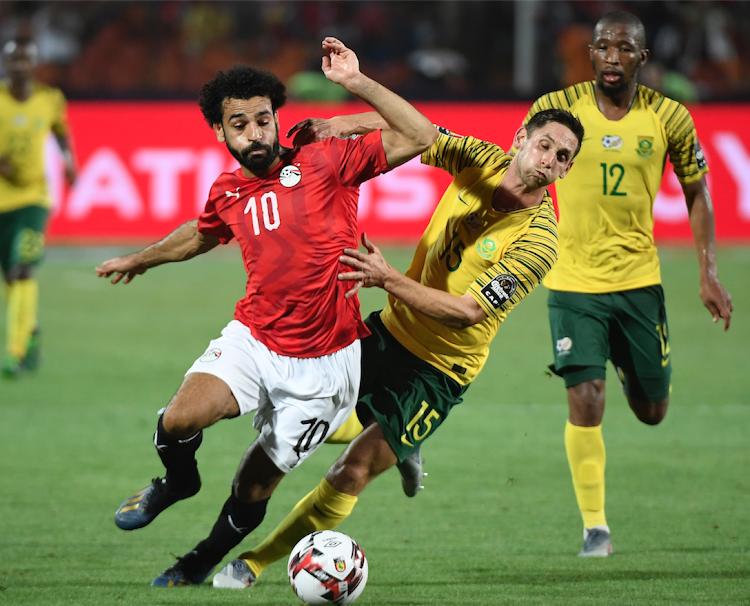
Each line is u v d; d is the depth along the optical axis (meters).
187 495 14.38
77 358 33.53
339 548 13.30
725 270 46.69
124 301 43.59
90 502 19.41
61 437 24.52
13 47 31.53
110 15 70.06
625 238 18.02
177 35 69.81
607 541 16.47
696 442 24.30
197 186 51.47
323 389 13.86
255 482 14.18
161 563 15.73
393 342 15.43
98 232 51.62
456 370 15.41
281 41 69.12
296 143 14.55
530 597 13.77
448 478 21.48
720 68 65.50
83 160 51.69
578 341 17.61
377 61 67.88
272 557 14.87
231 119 13.27
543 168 14.32
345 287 13.96
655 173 18.09
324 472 22.22
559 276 18.14
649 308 18.05
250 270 13.90
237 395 13.55
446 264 15.25
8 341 33.09
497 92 51.75
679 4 65.88
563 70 64.31
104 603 13.40
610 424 26.25
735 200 51.00
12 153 31.31
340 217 13.76
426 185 51.12
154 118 51.56
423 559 16.05
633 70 17.78
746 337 36.56
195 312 41.34
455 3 68.12
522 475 21.73
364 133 14.63
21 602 13.41
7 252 31.67
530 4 60.44
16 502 19.31
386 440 14.89
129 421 26.11
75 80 68.50
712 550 16.38
